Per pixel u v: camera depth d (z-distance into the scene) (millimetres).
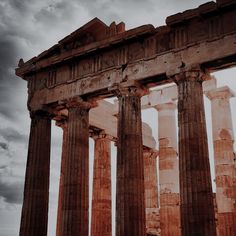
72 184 28250
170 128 35688
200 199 23172
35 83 32594
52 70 31938
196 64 25344
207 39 25438
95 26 30141
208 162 24281
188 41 26188
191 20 26328
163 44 27156
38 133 31094
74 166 28625
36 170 30141
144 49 27828
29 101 32312
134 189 25844
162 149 35250
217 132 32938
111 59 29078
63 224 27609
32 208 29234
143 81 27719
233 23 24969
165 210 33594
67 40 30859
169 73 26203
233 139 33031
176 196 34000
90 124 36750
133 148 26719
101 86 28891
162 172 34719
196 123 24719
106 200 36375
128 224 25031
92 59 30047
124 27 29625
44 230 29297
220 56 24703
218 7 24969
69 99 30094
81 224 27531
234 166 32062
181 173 24266
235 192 31109
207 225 22719
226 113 33219
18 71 33281
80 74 30281
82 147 29250
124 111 27516
